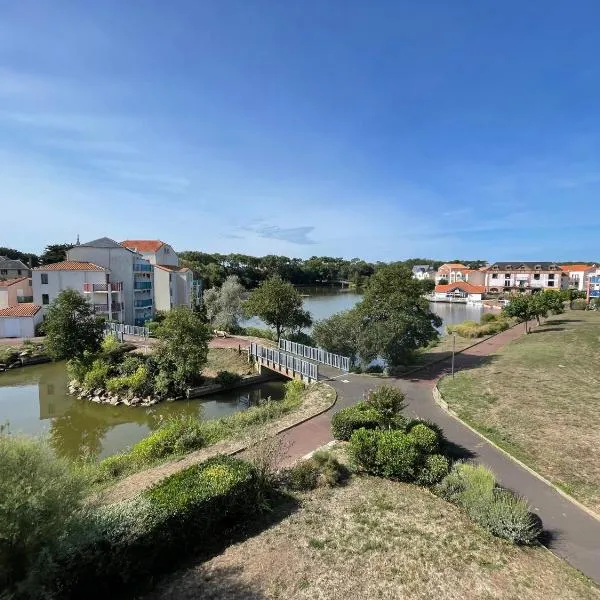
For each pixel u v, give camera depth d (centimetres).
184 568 756
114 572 671
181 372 2588
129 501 812
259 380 2862
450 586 716
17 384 2947
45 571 574
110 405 2489
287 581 725
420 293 3127
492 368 2422
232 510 866
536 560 779
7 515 561
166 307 5594
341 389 2069
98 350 2964
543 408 1667
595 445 1298
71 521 656
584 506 959
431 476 1052
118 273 4919
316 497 1012
